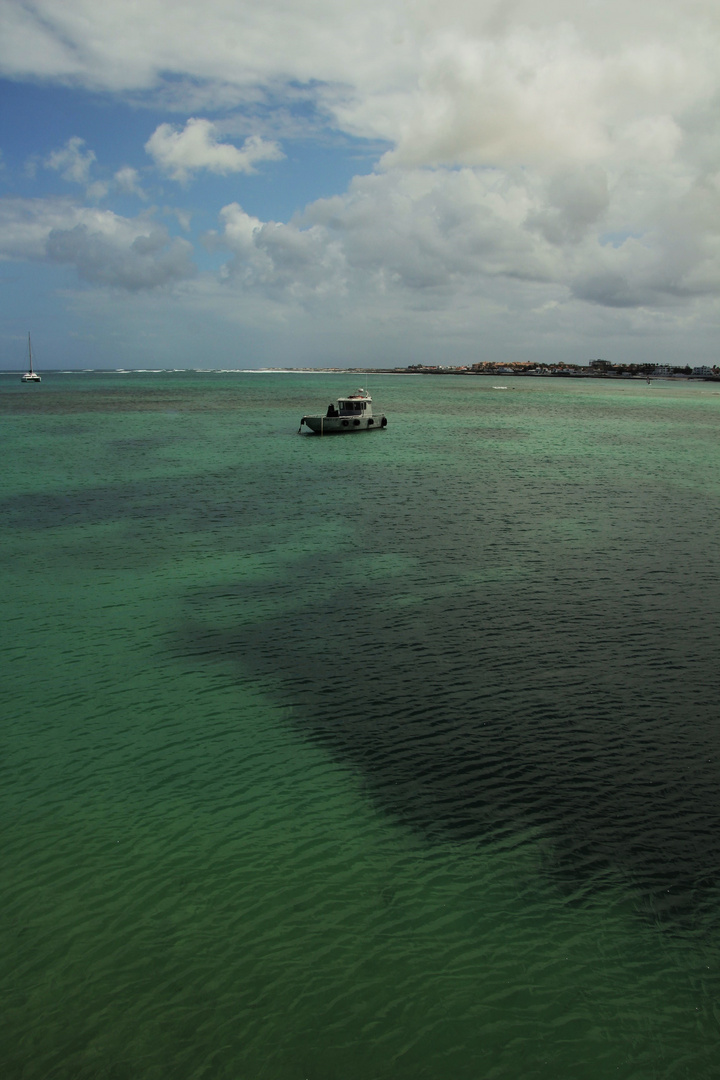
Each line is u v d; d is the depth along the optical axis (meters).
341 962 9.66
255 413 105.06
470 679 17.83
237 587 24.56
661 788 13.52
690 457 59.69
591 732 15.41
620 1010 9.04
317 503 38.84
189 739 15.09
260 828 12.30
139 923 10.23
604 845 11.98
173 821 12.44
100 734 15.23
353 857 11.62
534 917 10.45
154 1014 8.89
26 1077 8.10
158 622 21.44
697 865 11.55
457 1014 8.96
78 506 37.59
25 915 10.32
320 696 17.02
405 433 78.25
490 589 24.39
